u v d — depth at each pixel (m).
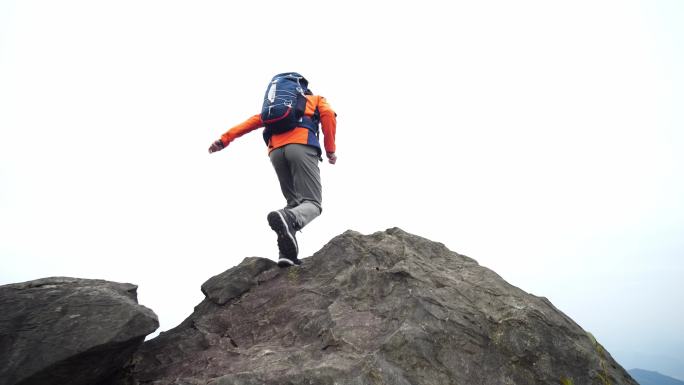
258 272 5.00
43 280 3.42
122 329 2.94
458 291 3.76
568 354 3.25
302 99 4.69
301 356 3.18
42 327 2.88
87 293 3.22
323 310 3.83
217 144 4.74
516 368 3.14
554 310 3.83
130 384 3.38
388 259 4.35
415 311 3.40
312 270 4.74
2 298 3.08
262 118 4.62
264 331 3.90
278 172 4.85
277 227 4.13
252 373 2.89
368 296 3.87
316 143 4.66
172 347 3.85
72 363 2.79
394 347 3.03
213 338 3.92
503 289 3.94
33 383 2.70
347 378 2.76
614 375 3.25
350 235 5.03
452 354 3.11
